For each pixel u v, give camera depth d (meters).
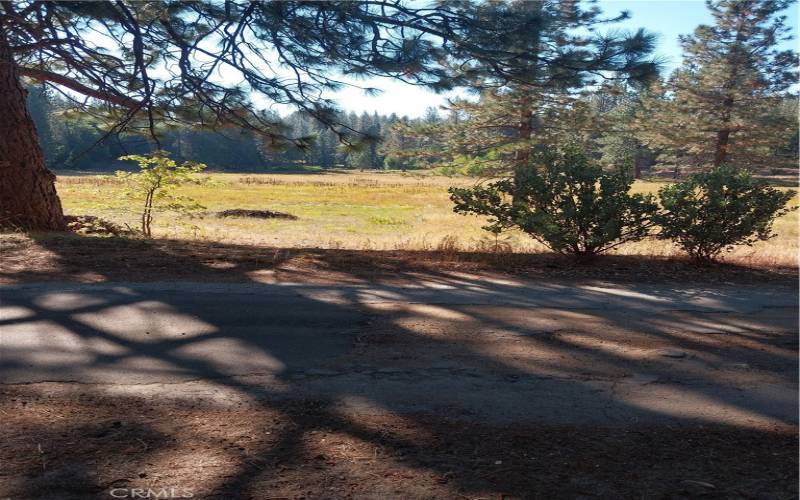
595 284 7.93
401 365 4.83
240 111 13.17
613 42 10.53
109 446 3.39
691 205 9.10
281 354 5.02
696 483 3.12
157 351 5.01
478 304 6.74
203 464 3.21
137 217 18.25
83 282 7.24
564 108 35.78
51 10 11.10
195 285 7.27
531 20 10.18
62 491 2.94
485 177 36.00
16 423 3.64
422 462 3.28
